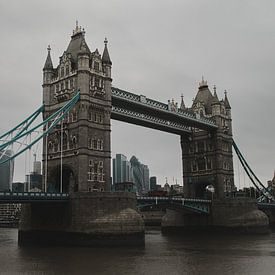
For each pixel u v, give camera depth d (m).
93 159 82.06
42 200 71.44
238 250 68.62
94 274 45.34
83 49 84.50
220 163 117.94
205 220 112.69
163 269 48.62
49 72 89.62
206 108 123.88
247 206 111.50
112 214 72.56
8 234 124.00
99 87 85.88
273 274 45.44
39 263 52.66
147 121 102.88
